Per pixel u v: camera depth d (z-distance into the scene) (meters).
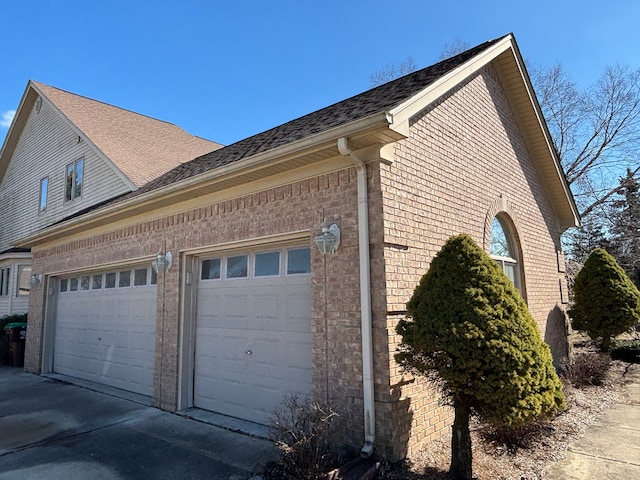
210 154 10.22
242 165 5.79
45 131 16.44
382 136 4.77
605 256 10.65
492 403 3.94
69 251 11.17
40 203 16.11
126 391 8.87
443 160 6.50
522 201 9.43
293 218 5.80
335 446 4.87
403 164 5.48
